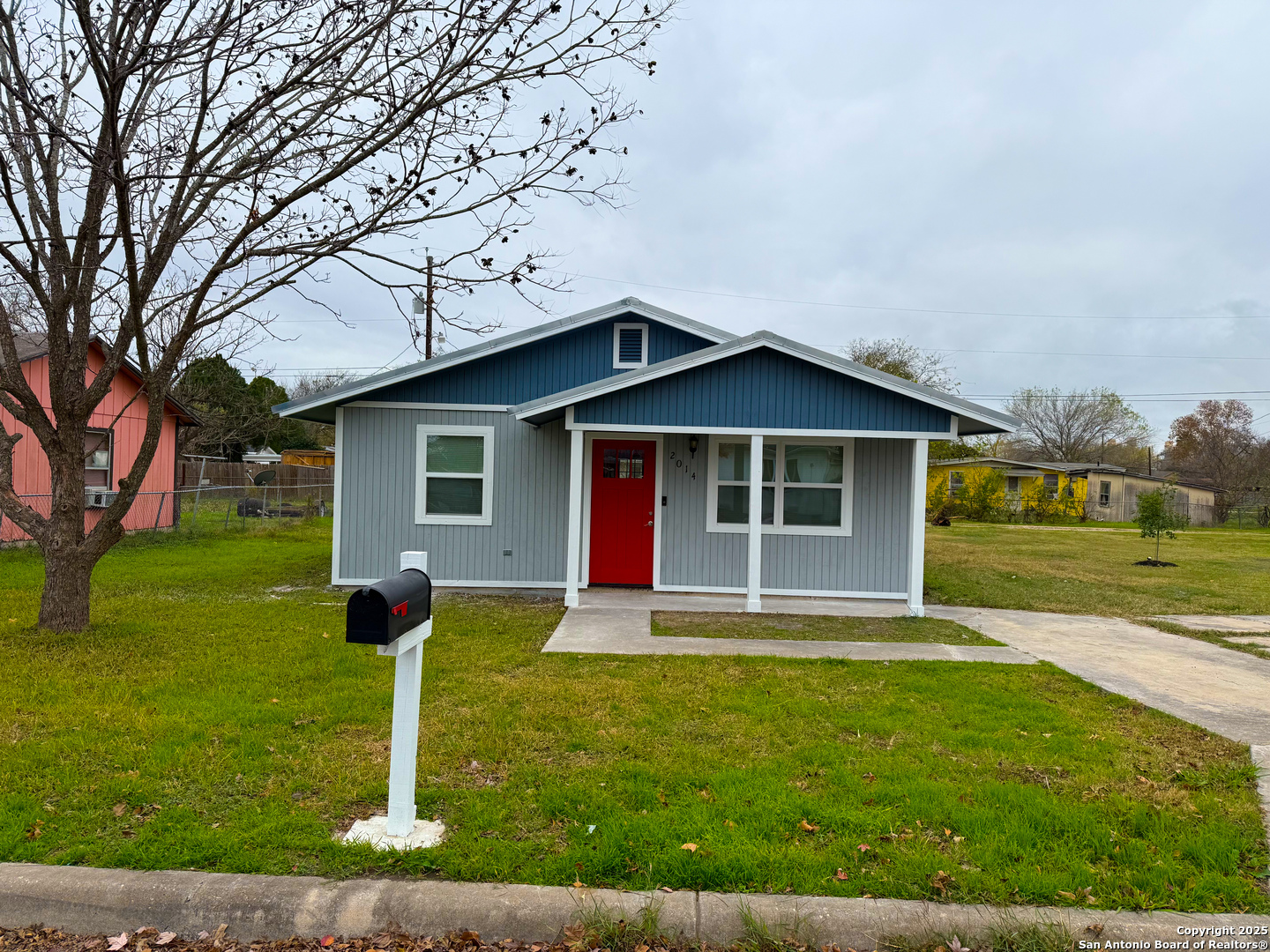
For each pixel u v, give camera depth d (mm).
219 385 28406
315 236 6297
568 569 9234
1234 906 2918
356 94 5715
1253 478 45781
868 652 6992
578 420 9133
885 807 3621
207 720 4629
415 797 3502
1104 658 6980
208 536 16516
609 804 3580
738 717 4977
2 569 10867
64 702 4938
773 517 10445
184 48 5602
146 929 2795
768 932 2729
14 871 2934
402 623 3133
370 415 10438
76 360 6730
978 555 16344
